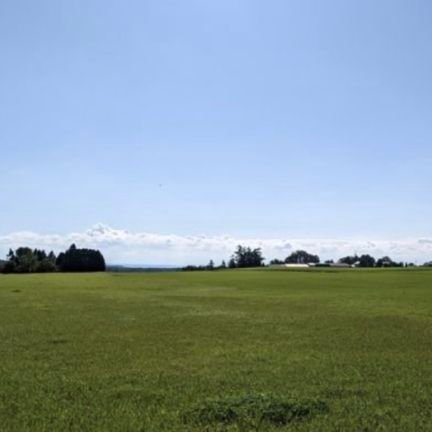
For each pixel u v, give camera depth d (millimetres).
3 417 11219
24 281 86500
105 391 13539
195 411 11297
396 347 20641
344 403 12102
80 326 27406
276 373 15641
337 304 41688
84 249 193250
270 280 88500
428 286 71188
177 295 52750
